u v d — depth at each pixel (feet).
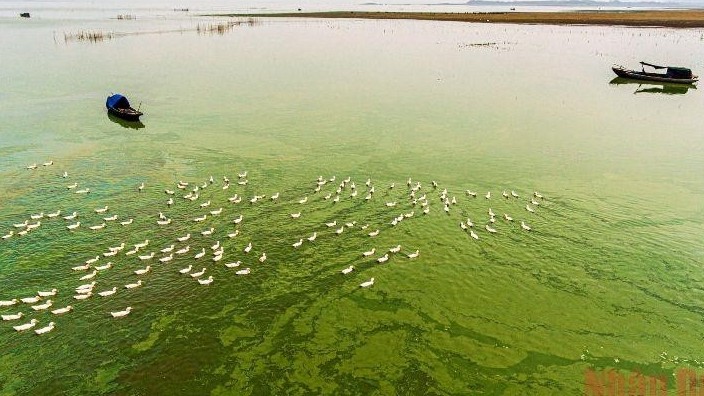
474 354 83.97
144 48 421.18
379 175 154.92
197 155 171.12
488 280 103.76
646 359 82.74
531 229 122.83
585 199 138.00
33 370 79.51
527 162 164.86
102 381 77.66
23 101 237.86
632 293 99.19
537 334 88.53
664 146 179.73
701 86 284.82
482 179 151.74
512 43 464.24
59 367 80.18
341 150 176.65
